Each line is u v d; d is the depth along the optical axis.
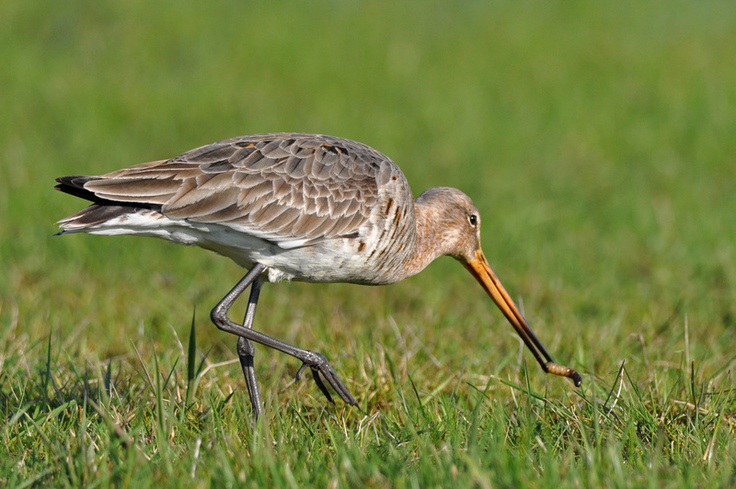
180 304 12.10
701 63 26.64
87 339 10.73
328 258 8.89
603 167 19.64
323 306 12.49
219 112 22.06
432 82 24.94
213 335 11.49
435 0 31.88
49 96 22.11
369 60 26.16
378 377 9.34
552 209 16.78
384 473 6.68
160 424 7.22
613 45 28.16
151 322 11.54
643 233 15.59
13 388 8.55
